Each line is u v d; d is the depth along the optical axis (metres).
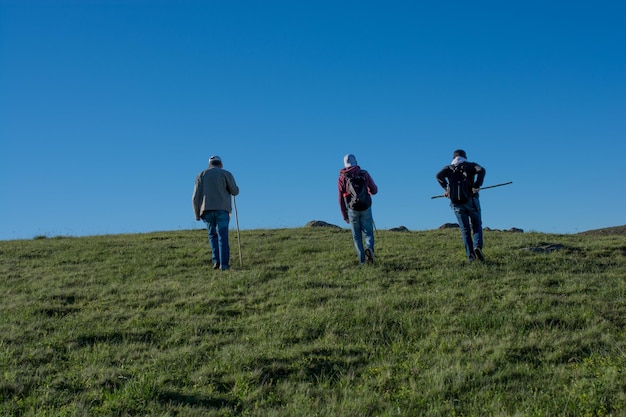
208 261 14.73
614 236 18.23
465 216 12.91
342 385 6.71
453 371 6.79
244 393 6.43
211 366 7.14
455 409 5.99
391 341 8.11
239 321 9.15
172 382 6.77
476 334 8.15
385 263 13.16
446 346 7.68
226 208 13.62
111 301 10.66
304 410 6.01
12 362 7.39
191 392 6.46
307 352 7.61
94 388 6.62
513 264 12.48
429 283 11.28
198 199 13.54
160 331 8.69
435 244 15.91
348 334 8.34
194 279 12.34
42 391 6.50
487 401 6.10
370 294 10.46
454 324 8.57
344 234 19.91
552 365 6.93
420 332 8.32
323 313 9.15
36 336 8.47
